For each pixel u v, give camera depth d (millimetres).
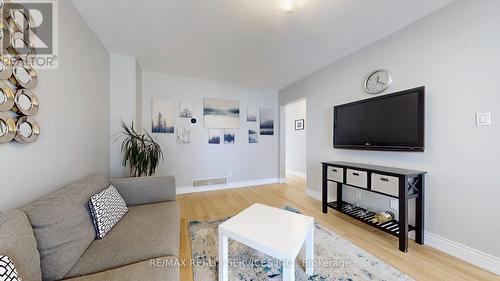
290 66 3115
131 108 2697
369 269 1511
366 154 2502
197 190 3750
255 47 2484
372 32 2156
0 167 1012
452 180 1707
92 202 1295
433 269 1512
